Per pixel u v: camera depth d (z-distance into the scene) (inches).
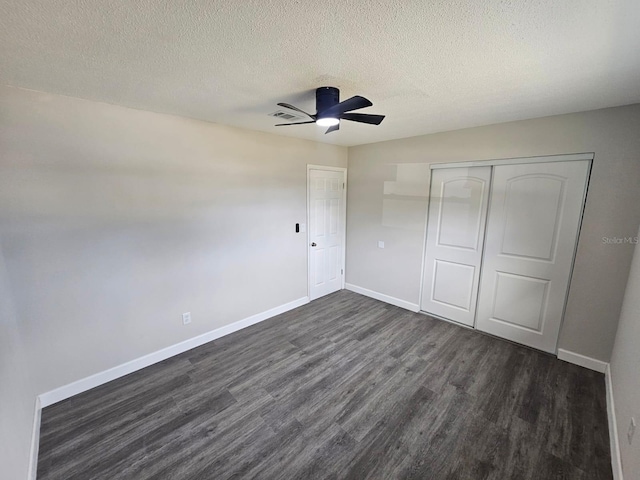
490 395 90.5
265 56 59.3
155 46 54.9
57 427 78.6
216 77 69.7
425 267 147.6
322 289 174.6
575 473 65.6
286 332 131.6
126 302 99.0
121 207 94.7
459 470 66.6
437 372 102.3
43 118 79.0
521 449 71.7
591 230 98.9
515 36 51.6
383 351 115.8
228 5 42.4
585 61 61.0
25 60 60.1
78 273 88.5
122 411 84.6
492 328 127.9
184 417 82.4
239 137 122.0
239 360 110.1
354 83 73.9
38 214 80.4
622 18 45.3
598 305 99.8
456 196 131.9
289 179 144.7
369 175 164.4
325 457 70.2
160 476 65.6
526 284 116.0
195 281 116.0
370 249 170.6
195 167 110.3
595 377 98.5
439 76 69.7
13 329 72.7
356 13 44.8
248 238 131.5
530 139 108.3
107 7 42.5
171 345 112.1
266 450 72.1
